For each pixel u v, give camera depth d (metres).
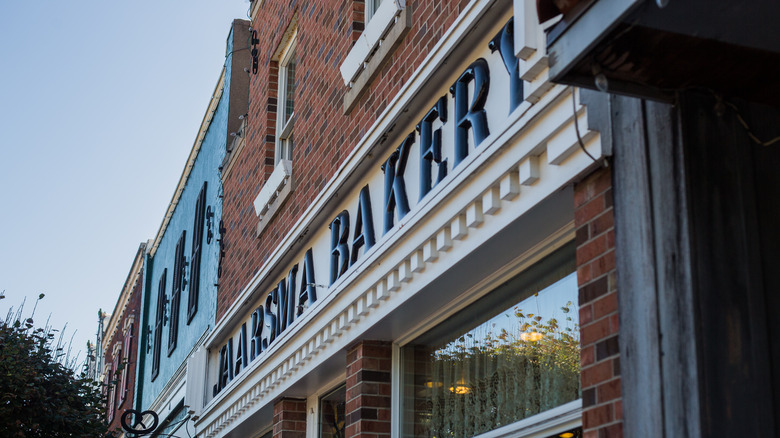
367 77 8.00
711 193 3.88
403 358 7.86
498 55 5.84
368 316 7.65
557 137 4.95
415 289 6.79
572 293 5.63
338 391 9.33
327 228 8.91
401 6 7.45
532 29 5.01
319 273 8.97
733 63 3.77
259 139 12.15
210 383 13.23
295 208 10.08
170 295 19.19
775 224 3.95
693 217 3.82
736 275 3.80
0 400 11.49
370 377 7.80
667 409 3.79
